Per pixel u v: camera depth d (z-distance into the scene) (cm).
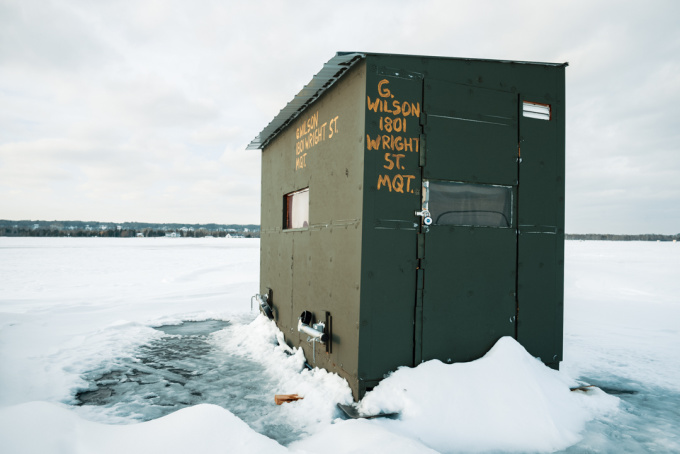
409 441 308
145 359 599
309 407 414
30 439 264
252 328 759
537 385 407
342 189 464
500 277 472
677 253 4175
